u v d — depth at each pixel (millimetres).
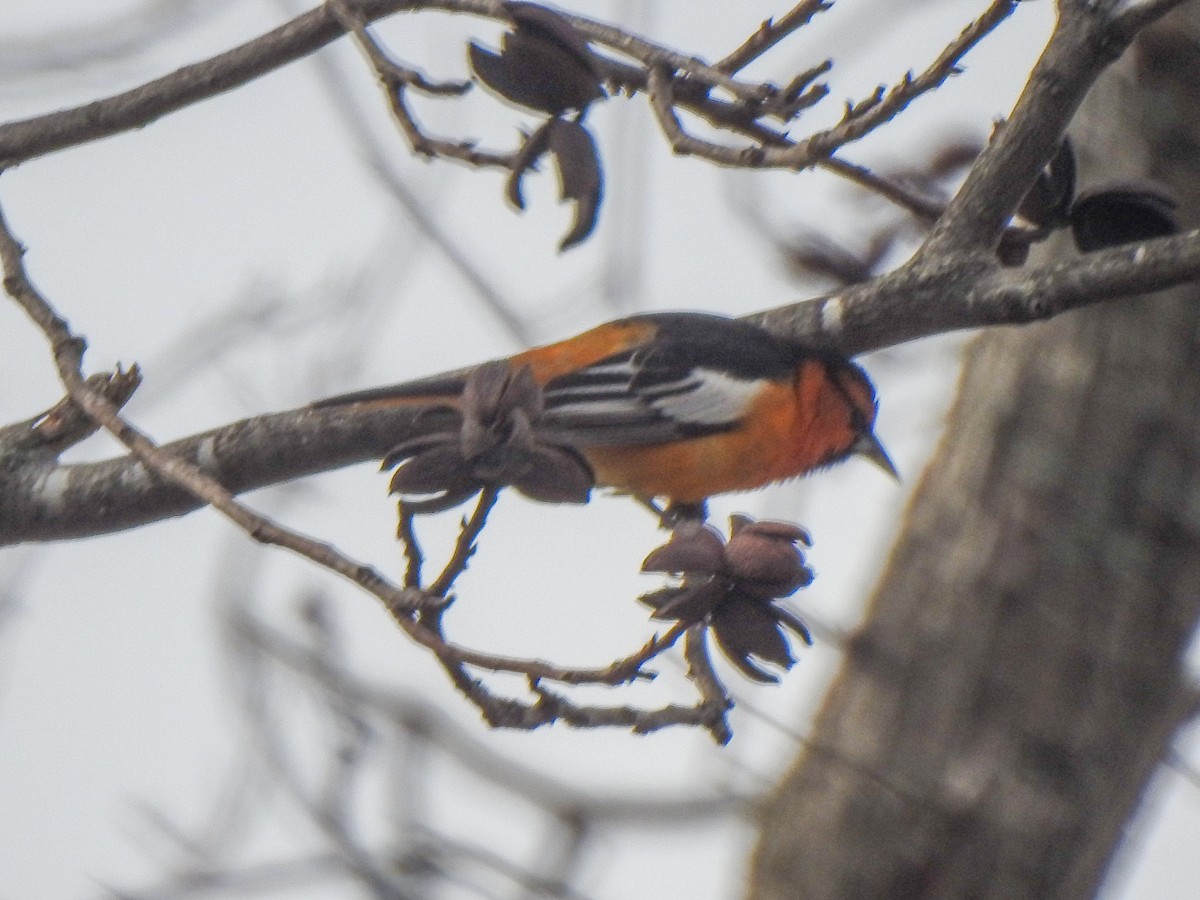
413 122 7410
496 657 6043
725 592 6234
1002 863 12117
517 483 5820
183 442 9359
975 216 7848
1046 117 7594
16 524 8969
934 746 12312
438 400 9102
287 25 8633
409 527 6020
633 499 11383
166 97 8812
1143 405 12203
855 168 8727
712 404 10586
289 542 6035
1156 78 12133
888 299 8414
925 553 12633
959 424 12836
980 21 6977
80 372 6832
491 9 7352
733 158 7273
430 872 12289
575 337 10789
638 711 6566
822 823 12516
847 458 11586
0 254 7262
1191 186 11992
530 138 6777
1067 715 12133
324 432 9195
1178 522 12148
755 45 7809
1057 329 12453
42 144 8945
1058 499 12258
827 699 12828
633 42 7594
